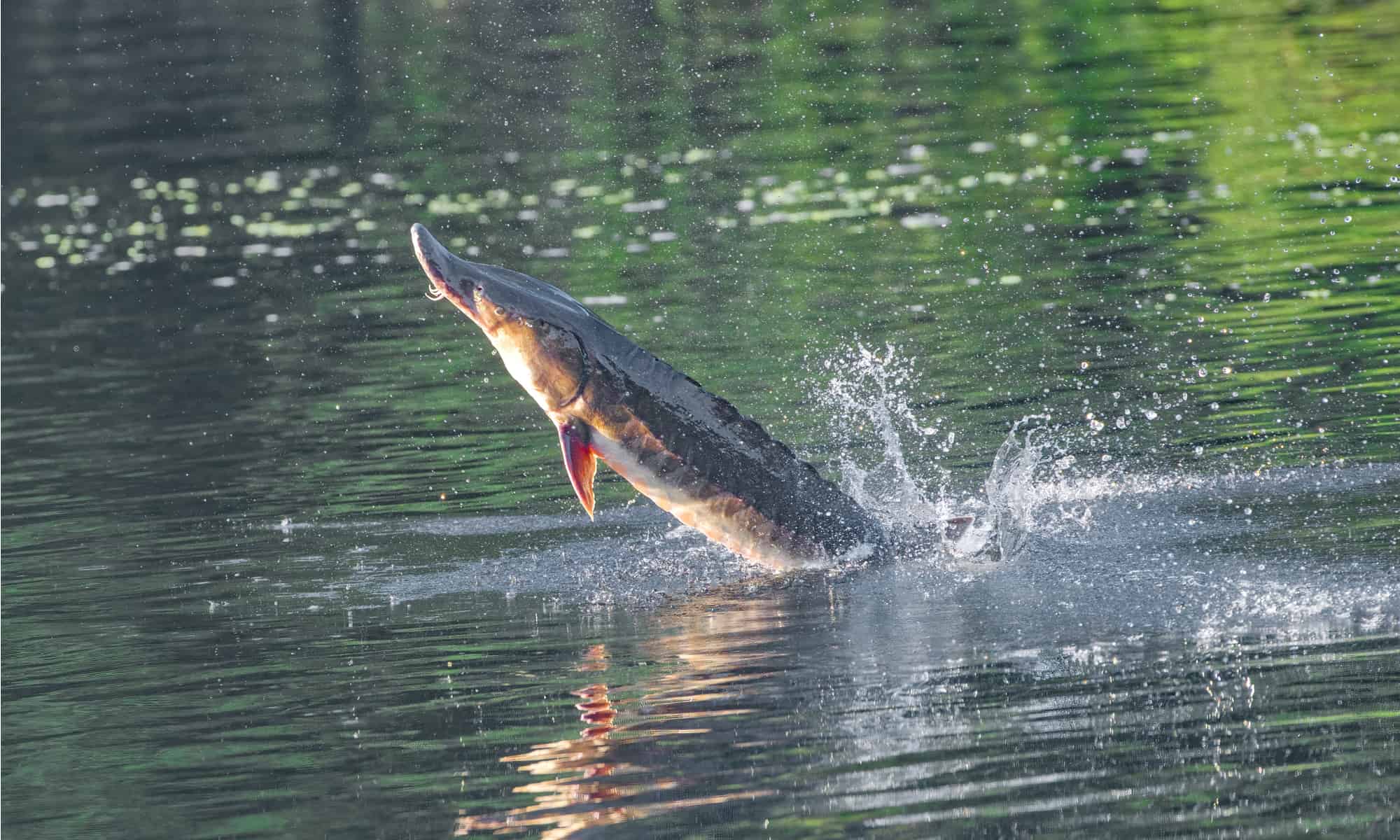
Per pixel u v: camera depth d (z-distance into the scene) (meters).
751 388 52.97
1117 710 27.17
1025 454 43.56
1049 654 29.88
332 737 28.39
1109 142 86.25
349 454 49.78
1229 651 29.41
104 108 120.19
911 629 31.81
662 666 30.70
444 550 39.78
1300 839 22.70
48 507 46.34
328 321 68.62
